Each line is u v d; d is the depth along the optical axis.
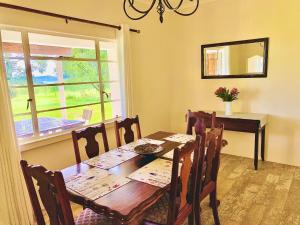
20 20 2.19
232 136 3.78
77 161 2.03
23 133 2.36
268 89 3.37
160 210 1.60
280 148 3.39
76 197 1.34
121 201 1.26
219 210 2.28
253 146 3.62
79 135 2.07
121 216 1.15
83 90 2.98
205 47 3.85
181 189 1.48
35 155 2.38
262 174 3.05
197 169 1.62
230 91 3.52
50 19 2.43
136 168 1.72
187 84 4.18
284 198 2.45
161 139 2.46
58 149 2.59
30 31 2.32
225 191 2.63
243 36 3.49
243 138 3.69
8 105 2.01
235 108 3.70
